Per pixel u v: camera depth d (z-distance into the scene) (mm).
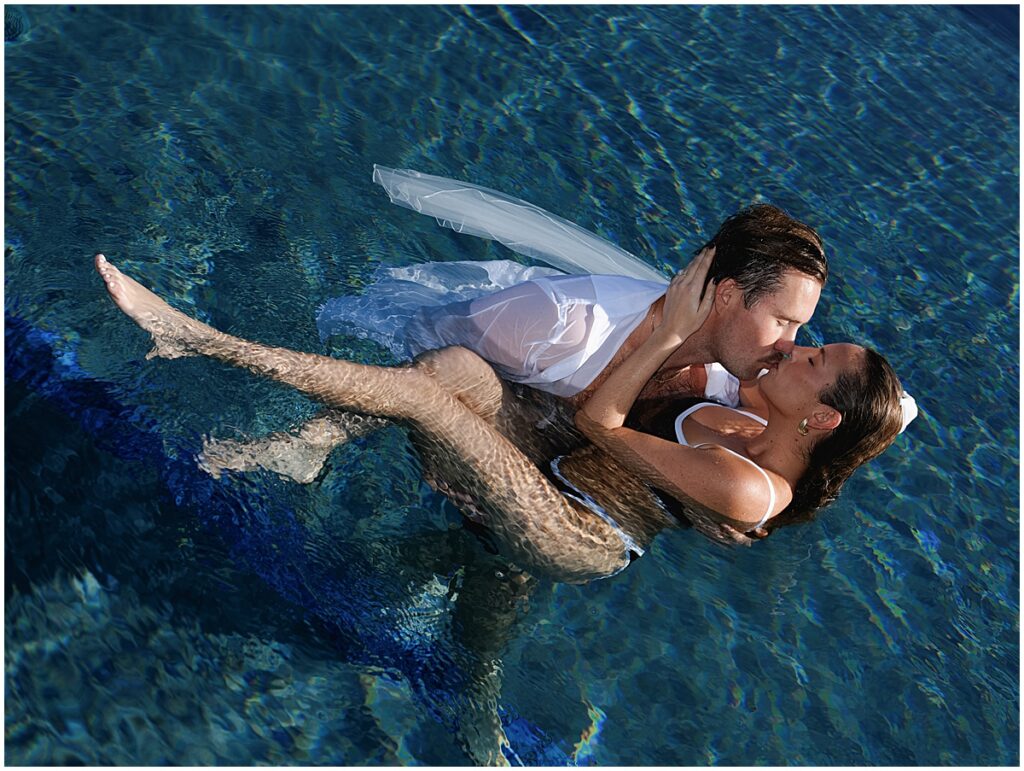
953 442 4043
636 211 4816
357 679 2863
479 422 3043
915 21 7035
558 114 5344
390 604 3025
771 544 3449
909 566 3469
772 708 2992
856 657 3154
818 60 6367
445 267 3994
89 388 3309
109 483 3096
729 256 2994
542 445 3307
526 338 3193
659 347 3031
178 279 3852
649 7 6453
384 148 4828
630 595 3232
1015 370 4461
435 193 4363
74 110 4613
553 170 4957
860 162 5594
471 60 5574
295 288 3932
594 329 3191
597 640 3096
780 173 5336
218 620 2893
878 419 2996
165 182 4320
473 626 3041
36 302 3580
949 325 4652
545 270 3963
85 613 2828
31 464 3098
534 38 5883
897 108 6109
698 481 3061
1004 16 7340
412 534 3186
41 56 4922
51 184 4168
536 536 3027
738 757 2865
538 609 3139
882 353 4414
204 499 3100
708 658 3096
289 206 4352
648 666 3051
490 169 4867
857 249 4980
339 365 2977
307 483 3244
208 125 4703
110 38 5129
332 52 5383
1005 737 2994
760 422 3320
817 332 4445
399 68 5383
